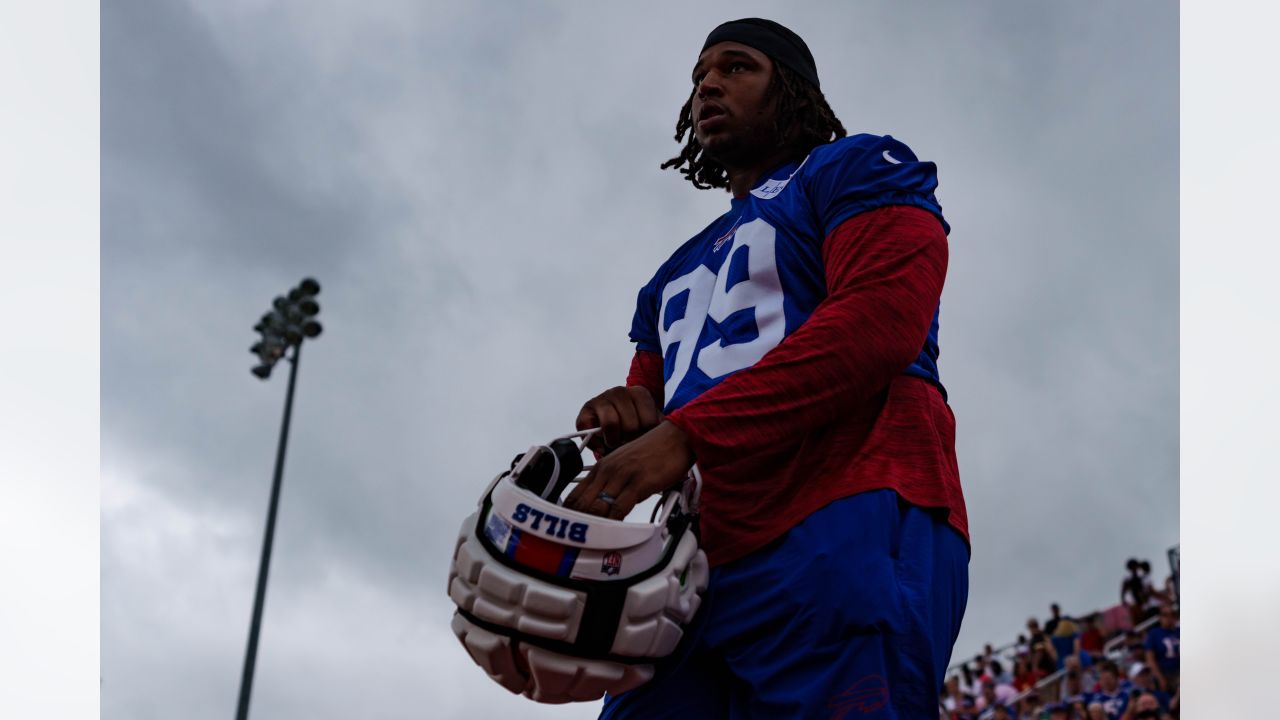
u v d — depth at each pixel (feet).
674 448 4.27
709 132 5.53
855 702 4.14
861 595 4.25
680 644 4.52
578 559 4.05
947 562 4.55
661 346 5.65
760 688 4.38
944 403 4.98
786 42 5.57
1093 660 49.98
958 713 55.83
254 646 50.19
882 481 4.50
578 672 4.14
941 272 4.58
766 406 4.29
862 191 4.69
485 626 4.20
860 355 4.31
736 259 5.13
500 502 4.17
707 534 4.73
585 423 5.09
